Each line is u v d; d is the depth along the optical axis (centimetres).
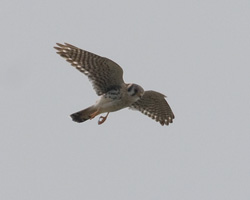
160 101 1781
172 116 1823
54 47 1482
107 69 1516
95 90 1573
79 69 1526
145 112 1820
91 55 1477
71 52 1491
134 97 1574
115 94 1565
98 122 1593
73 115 1593
